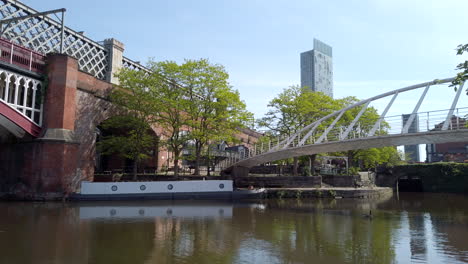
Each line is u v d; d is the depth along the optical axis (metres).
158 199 27.81
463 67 10.93
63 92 26.59
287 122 37.75
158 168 39.53
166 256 10.78
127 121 32.22
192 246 12.14
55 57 26.84
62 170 25.73
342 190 33.66
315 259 10.82
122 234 13.91
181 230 14.98
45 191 25.16
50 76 26.72
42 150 25.38
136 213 20.17
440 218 20.70
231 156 47.22
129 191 27.27
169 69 31.19
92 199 26.19
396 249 12.38
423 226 17.53
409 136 23.41
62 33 27.08
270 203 27.48
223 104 32.16
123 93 31.66
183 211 21.50
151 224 16.30
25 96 25.41
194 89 32.31
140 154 31.91
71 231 14.30
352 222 18.27
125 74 31.73
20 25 28.34
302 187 35.72
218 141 34.47
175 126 32.16
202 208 23.27
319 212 22.12
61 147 25.80
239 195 29.56
